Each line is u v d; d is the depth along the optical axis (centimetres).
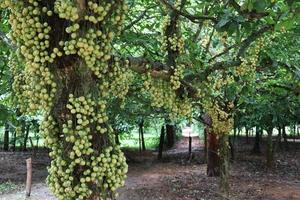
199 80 552
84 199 342
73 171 343
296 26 493
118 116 1052
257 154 2138
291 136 2850
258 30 505
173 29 501
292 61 687
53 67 349
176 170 1711
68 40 342
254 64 570
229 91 720
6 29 506
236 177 1537
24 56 354
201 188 1344
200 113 988
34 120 1548
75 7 321
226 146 984
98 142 348
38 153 2162
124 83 419
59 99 349
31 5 338
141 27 654
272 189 1345
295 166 1800
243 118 1673
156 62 477
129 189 1338
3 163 1842
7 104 541
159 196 1250
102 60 357
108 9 342
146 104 755
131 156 2097
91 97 350
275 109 1176
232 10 468
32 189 1334
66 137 341
